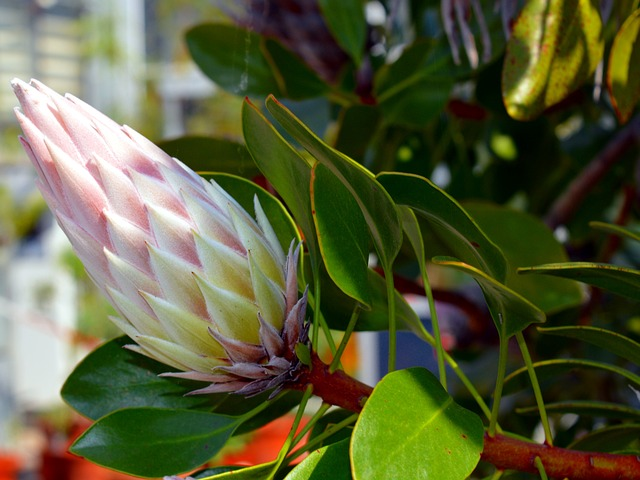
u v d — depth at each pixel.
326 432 0.51
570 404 0.57
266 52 0.72
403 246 0.65
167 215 0.49
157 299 0.49
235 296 0.50
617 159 0.83
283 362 0.51
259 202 0.55
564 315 0.81
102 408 0.57
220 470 0.54
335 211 0.52
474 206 0.66
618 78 0.57
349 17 0.71
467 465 0.46
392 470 0.45
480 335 0.87
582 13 0.56
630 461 0.51
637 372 0.85
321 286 0.57
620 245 0.93
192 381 0.57
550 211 0.95
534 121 0.88
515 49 0.57
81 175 0.49
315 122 0.76
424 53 0.71
